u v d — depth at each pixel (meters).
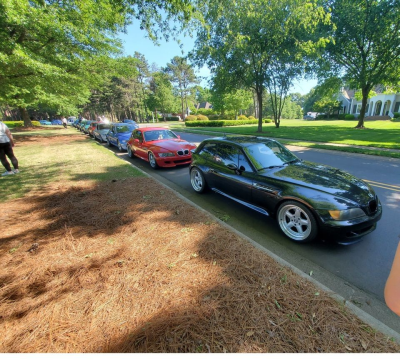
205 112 60.59
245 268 2.46
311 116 60.97
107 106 62.12
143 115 66.75
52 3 10.62
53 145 14.54
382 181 5.91
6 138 6.91
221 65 18.55
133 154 9.89
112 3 6.00
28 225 3.70
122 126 12.94
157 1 5.65
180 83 59.69
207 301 2.01
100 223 3.70
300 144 12.54
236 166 4.21
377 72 19.73
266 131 21.39
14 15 9.08
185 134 22.53
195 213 3.98
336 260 2.85
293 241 3.26
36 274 2.49
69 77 14.03
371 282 2.46
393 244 3.14
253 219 4.00
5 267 2.65
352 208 2.86
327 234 2.91
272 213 3.57
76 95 20.58
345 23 18.50
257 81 19.77
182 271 2.44
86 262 2.68
